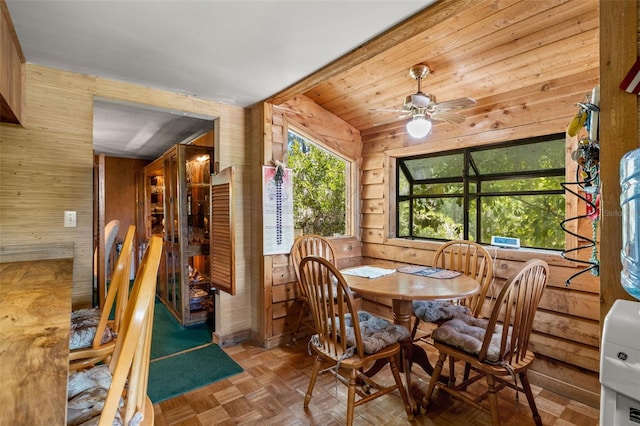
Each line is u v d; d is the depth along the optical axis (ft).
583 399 7.03
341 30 5.98
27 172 7.22
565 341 7.36
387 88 9.53
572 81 7.45
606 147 3.20
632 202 2.80
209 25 5.79
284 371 8.32
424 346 9.90
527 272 5.47
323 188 11.95
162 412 6.67
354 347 5.99
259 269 9.95
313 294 6.35
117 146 16.05
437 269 8.62
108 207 18.58
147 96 8.63
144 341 3.01
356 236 12.37
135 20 5.61
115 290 5.13
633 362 2.28
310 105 10.96
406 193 11.87
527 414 6.64
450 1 5.15
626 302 2.60
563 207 8.10
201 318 11.77
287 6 5.27
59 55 6.84
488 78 8.24
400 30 5.92
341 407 6.86
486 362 5.68
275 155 10.03
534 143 8.45
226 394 7.30
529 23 6.46
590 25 6.16
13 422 2.00
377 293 6.31
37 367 2.65
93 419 2.99
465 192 10.05
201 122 11.75
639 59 2.99
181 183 11.47
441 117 8.45
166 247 13.29
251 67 7.47
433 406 6.89
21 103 6.93
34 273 5.92
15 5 5.16
